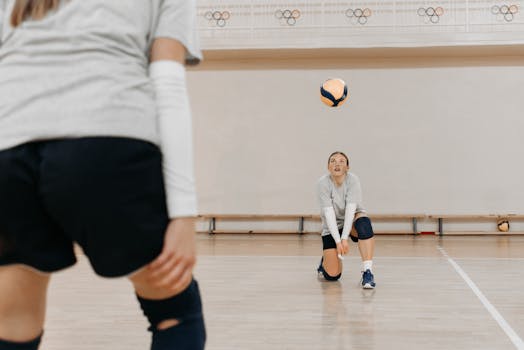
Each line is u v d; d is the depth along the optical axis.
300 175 9.77
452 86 9.64
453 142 9.60
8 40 0.85
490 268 5.54
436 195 9.57
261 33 9.26
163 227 0.83
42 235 0.81
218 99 9.95
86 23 0.83
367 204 9.66
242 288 4.46
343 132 9.75
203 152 9.93
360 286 4.54
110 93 0.79
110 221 0.77
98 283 4.69
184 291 0.94
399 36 9.08
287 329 3.14
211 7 9.36
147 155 0.81
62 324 3.29
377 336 2.99
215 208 9.86
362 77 9.78
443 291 4.30
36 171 0.78
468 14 8.98
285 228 9.84
